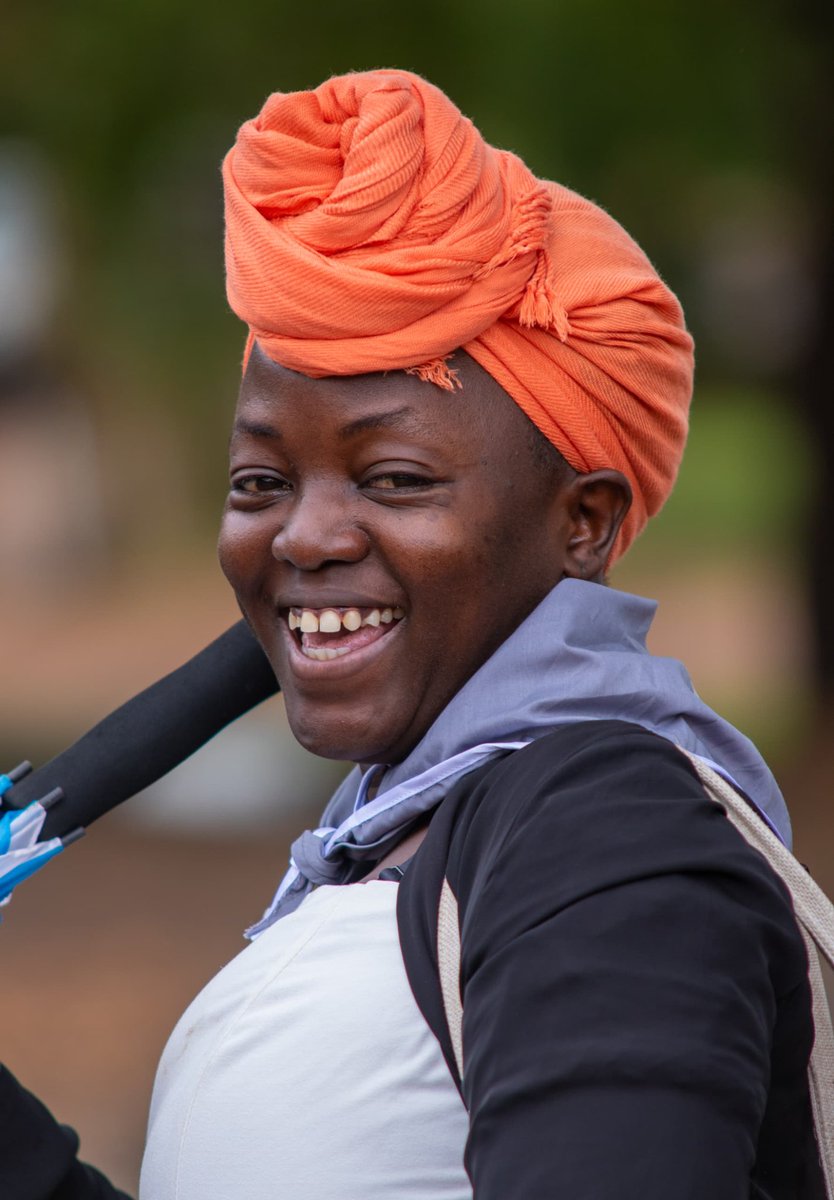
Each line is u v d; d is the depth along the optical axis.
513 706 4.64
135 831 26.41
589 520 5.05
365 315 4.56
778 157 26.38
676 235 39.28
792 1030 4.09
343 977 4.34
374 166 4.56
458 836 4.29
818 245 27.38
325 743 4.88
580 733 4.29
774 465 47.94
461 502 4.71
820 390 28.17
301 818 26.50
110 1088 17.16
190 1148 4.34
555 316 4.72
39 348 50.22
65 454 51.62
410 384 4.68
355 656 4.81
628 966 3.64
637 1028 3.56
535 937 3.75
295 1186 4.18
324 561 4.73
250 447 4.89
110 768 5.66
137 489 51.78
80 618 46.72
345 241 4.59
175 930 22.09
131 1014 19.27
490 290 4.66
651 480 5.20
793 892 4.59
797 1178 4.39
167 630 44.44
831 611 28.17
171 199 31.28
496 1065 3.66
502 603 4.84
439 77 24.50
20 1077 17.50
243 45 24.98
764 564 47.88
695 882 3.77
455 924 4.16
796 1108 4.34
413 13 24.28
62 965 20.92
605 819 3.90
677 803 3.94
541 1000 3.65
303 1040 4.30
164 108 26.06
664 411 5.07
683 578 47.06
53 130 26.91
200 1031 4.53
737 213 36.31
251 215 4.71
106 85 25.97
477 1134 3.64
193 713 5.80
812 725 27.53
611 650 4.89
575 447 4.89
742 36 24.09
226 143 27.59
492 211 4.67
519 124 24.52
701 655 36.75
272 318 4.62
